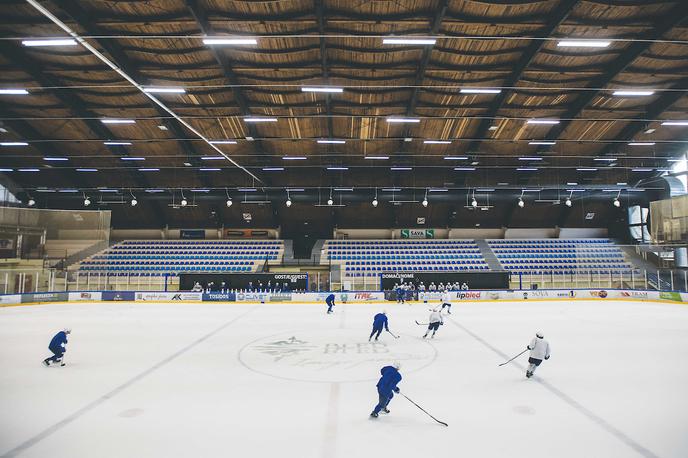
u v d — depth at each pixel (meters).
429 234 40.06
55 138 27.06
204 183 34.38
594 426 6.86
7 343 14.17
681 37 17.86
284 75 20.39
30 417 7.30
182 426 6.86
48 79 20.64
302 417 7.24
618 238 39.16
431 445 6.09
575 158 30.41
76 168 31.33
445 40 17.95
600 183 34.50
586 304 27.81
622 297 30.81
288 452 5.88
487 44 18.28
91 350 12.98
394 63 19.56
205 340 14.66
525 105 23.34
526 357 11.97
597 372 10.28
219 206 37.62
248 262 35.12
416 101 22.59
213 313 23.20
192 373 10.24
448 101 22.91
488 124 25.03
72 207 37.03
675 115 24.52
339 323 19.00
